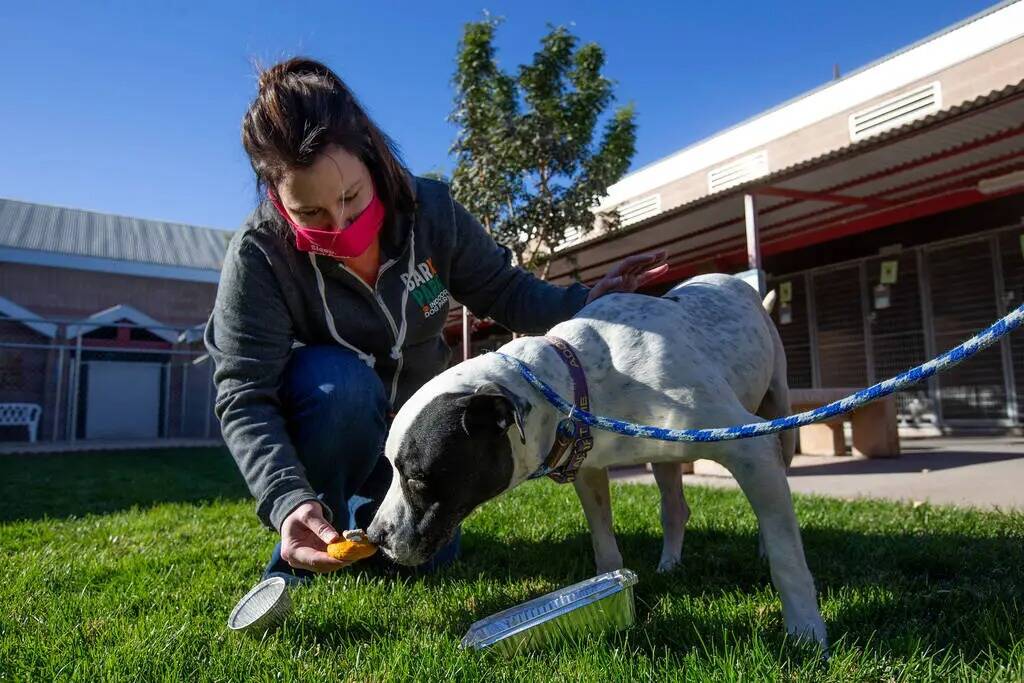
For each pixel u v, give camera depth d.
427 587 2.83
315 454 2.80
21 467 9.72
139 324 17.50
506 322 3.26
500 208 9.77
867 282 11.20
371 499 3.17
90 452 13.02
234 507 5.20
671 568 2.95
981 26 9.31
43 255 18.12
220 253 22.08
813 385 11.83
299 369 2.81
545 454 2.30
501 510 4.48
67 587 2.89
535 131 9.41
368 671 1.89
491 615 2.26
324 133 2.18
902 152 7.71
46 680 1.83
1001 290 9.69
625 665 1.78
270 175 2.23
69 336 17.22
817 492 5.33
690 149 12.70
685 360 2.36
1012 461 6.48
